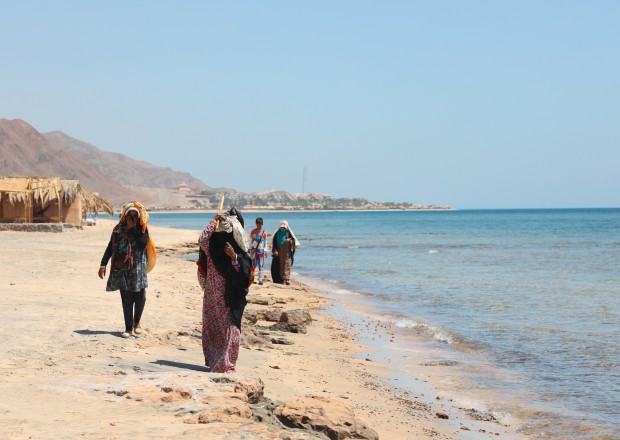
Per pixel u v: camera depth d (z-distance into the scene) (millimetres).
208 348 8719
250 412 6363
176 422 5941
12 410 6102
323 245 57438
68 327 10719
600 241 63812
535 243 60500
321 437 6152
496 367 11906
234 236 8633
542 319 17250
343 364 11461
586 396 10031
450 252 47250
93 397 6680
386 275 30000
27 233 42312
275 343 12812
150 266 10609
